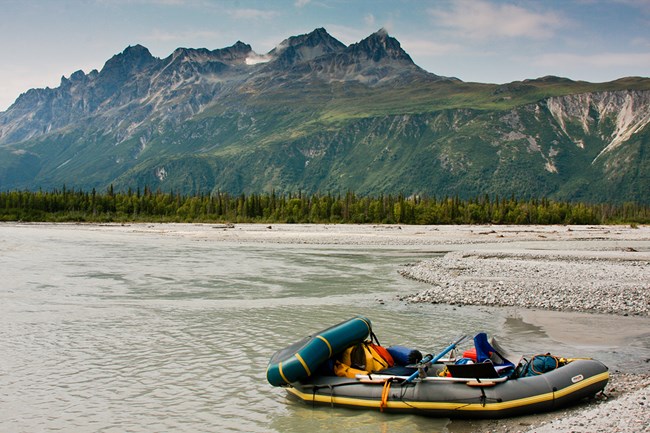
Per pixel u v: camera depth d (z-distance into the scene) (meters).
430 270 40.78
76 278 36.56
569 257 51.88
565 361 13.59
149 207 175.38
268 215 162.50
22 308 25.75
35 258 49.44
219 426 12.38
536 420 12.22
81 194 183.25
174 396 14.19
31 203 170.38
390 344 19.08
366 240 79.12
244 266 44.84
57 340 19.67
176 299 28.73
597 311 25.44
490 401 12.39
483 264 44.16
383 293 31.00
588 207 194.38
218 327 21.91
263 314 24.61
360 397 13.23
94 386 14.89
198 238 82.62
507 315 24.50
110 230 107.75
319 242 75.19
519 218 166.62
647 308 25.77
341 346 13.86
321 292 31.44
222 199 176.88
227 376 15.77
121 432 12.05
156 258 50.78
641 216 197.25
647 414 11.28
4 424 12.43
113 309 25.72
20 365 16.66
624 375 15.52
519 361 13.94
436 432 11.88
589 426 10.91
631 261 48.88
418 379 12.98
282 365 13.59
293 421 12.64
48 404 13.62
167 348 18.64
